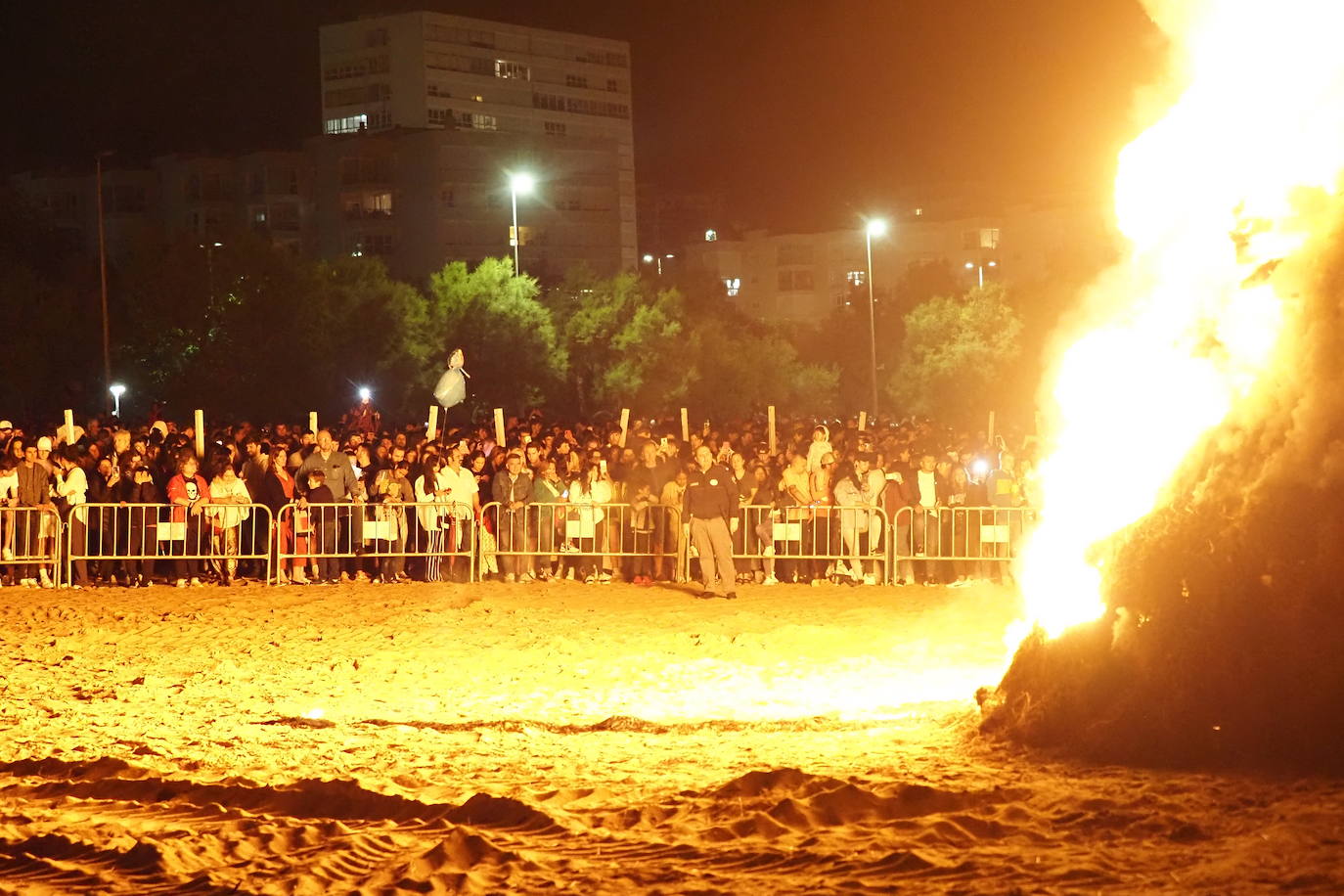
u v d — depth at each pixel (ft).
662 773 27.32
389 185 399.44
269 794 25.45
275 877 20.67
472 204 399.24
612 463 72.43
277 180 404.77
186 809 25.03
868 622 55.06
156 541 65.21
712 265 501.15
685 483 69.51
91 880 20.71
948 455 73.26
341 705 37.78
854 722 33.04
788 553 70.64
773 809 23.12
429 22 480.23
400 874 20.58
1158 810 22.79
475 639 50.29
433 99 481.05
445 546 69.67
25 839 22.57
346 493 68.18
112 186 423.23
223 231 190.90
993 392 264.11
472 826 23.35
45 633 51.13
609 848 21.77
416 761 29.07
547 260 412.57
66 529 65.46
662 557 70.64
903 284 369.71
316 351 188.03
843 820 23.02
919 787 24.16
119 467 67.46
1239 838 20.99
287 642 49.47
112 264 213.87
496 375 217.36
